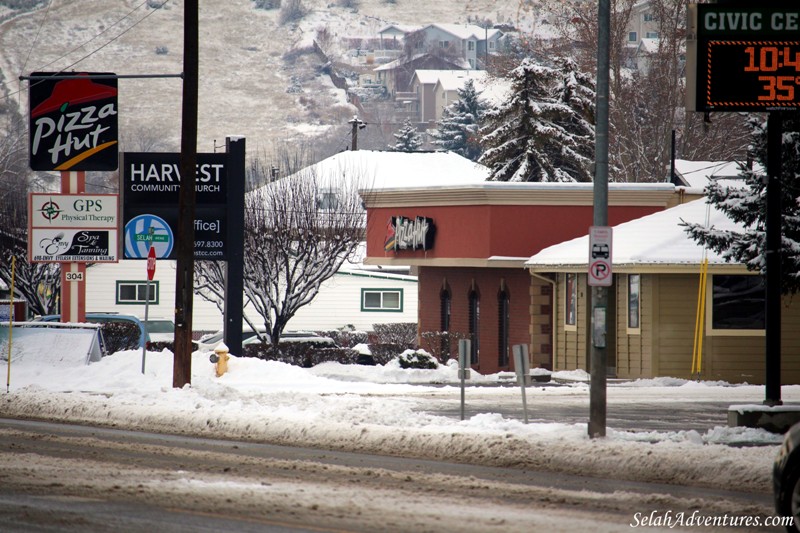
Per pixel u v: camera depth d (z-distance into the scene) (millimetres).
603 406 47156
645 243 93062
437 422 52656
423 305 119312
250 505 31844
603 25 48438
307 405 58469
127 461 41125
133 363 81875
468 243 103875
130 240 92500
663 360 91250
